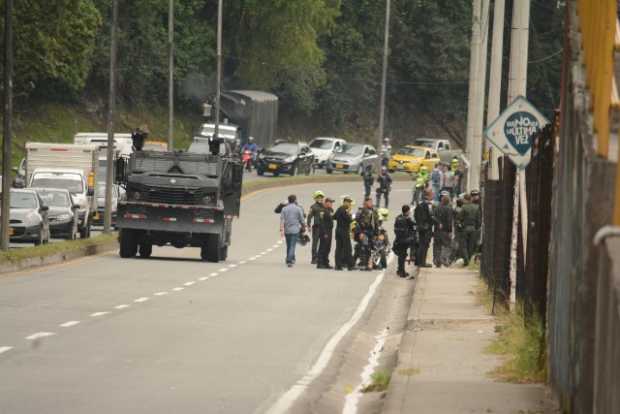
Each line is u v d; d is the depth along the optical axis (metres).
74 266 91.62
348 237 102.94
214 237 102.81
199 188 102.38
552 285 36.69
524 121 55.84
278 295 74.19
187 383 38.25
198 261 103.94
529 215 49.28
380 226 106.50
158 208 101.94
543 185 43.12
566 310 31.81
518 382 38.22
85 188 130.00
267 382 39.31
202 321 56.88
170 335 50.78
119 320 55.69
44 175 130.50
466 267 102.69
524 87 70.69
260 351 47.09
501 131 56.03
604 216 26.86
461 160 162.50
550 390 35.84
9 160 91.75
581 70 32.19
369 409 36.03
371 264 104.19
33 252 92.31
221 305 65.56
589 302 27.33
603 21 27.98
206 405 34.34
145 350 45.66
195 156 103.44
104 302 64.12
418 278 89.06
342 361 46.41
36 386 36.50
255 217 160.50
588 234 27.09
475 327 55.28
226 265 100.75
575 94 30.78
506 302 59.28
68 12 179.50
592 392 26.83
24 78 189.50
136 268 91.56
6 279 77.81
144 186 102.19
